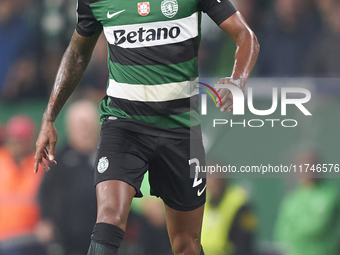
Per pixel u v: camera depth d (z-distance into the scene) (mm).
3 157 22500
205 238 20672
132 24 12711
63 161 21125
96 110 21641
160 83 12812
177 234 14133
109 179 12398
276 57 27578
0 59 28734
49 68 28406
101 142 13047
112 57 13102
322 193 21469
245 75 12297
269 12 28297
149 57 12703
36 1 29406
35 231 21766
